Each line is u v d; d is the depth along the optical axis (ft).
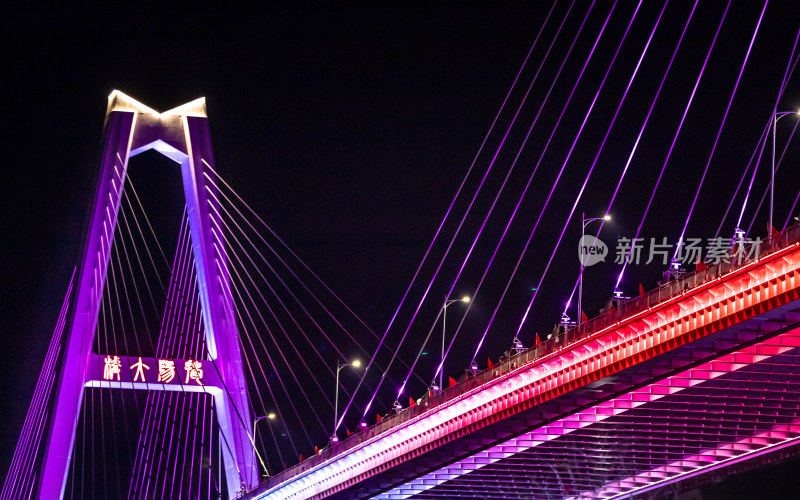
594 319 189.06
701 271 166.30
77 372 294.05
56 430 289.12
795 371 179.52
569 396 196.13
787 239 150.92
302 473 275.18
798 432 213.25
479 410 214.90
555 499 273.95
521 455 234.79
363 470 251.60
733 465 246.68
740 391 192.54
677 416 207.72
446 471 247.29
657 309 172.86
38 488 285.02
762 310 153.69
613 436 220.43
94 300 299.99
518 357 207.82
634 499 263.90
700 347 170.30
